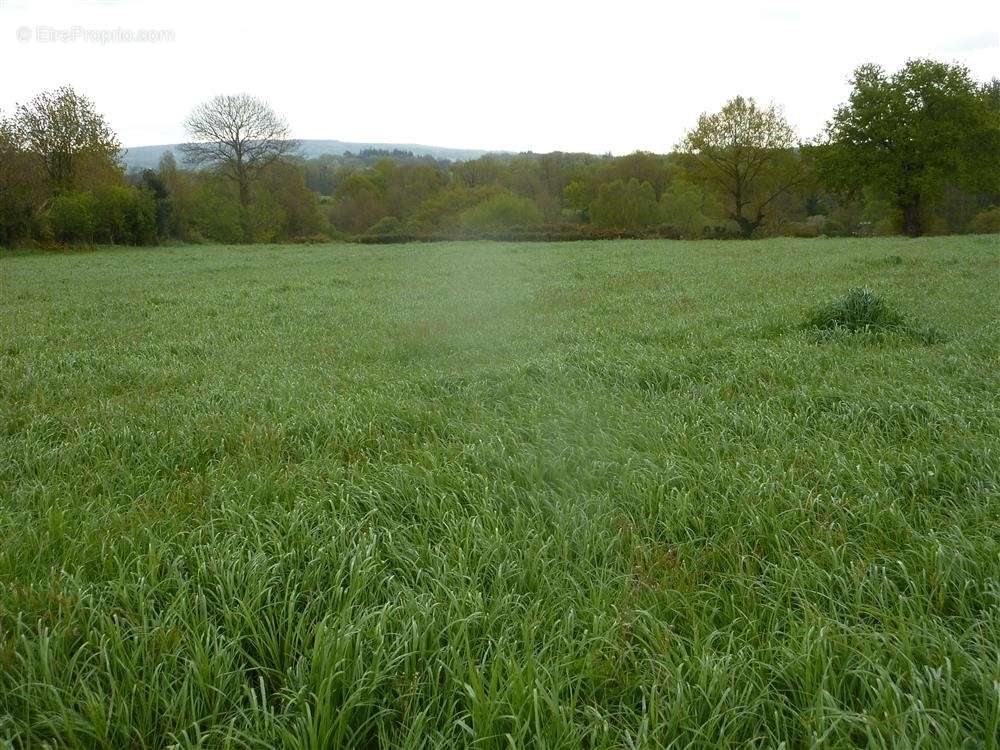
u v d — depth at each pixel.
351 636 2.72
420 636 2.78
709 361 7.55
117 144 51.25
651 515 3.98
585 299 15.22
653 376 6.96
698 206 66.50
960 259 19.69
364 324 12.33
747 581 3.31
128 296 17.66
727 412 5.62
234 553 3.41
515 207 67.19
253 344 10.40
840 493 4.11
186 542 3.60
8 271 27.48
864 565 3.28
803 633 2.83
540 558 3.49
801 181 57.06
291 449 5.38
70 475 4.80
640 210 66.88
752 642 2.91
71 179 48.69
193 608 3.01
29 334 11.39
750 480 4.23
